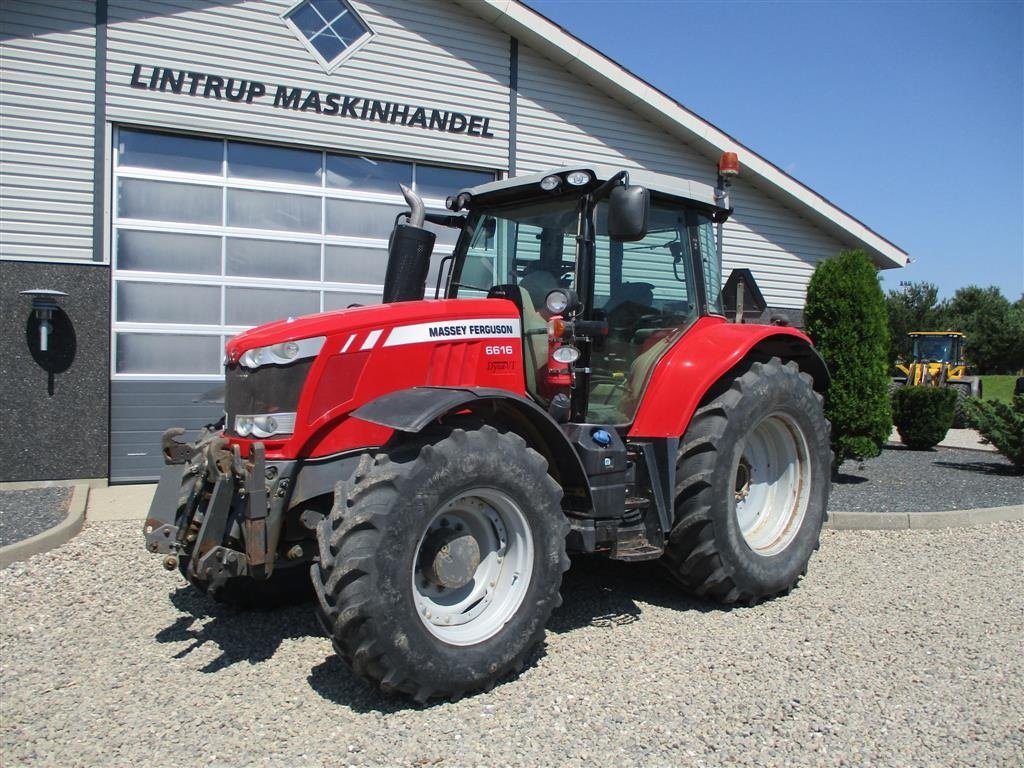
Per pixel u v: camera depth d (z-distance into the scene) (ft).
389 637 10.00
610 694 10.91
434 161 28.71
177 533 11.56
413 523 10.27
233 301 26.12
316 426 11.39
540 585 11.47
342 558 9.98
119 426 24.80
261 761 9.13
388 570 10.02
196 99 25.22
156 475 25.12
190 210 25.54
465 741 9.62
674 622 13.83
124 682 11.26
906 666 11.96
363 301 27.96
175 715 10.25
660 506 13.84
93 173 24.20
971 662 12.12
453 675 10.49
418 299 15.28
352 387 11.67
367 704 10.57
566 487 12.84
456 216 16.63
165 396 25.29
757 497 16.16
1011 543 19.53
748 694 10.94
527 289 14.51
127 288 24.80
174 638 12.92
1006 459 33.55
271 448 11.44
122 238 24.75
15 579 15.72
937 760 9.39
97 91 24.16
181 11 24.94
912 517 20.98
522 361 13.34
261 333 11.91
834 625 13.70
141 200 24.94
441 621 11.02
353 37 27.27
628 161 32.07
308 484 11.41
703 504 14.06
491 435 11.26
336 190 27.48
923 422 37.58
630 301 14.79
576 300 13.03
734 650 12.52
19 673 11.54
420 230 15.21
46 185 23.77
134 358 24.93
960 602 14.97
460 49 28.89
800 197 34.65
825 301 26.00
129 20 24.39
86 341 24.03
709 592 14.55
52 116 23.77
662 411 14.10
